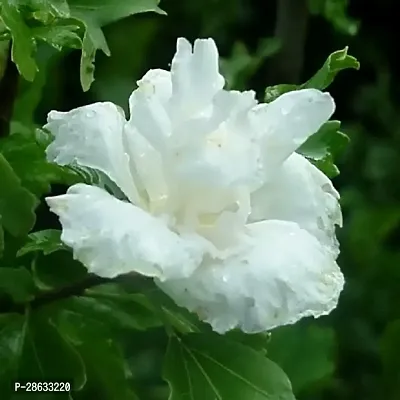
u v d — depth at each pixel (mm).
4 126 451
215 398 359
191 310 320
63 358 389
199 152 323
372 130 818
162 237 314
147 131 326
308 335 543
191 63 330
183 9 720
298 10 596
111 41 632
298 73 609
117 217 313
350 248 692
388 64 823
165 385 574
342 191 728
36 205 403
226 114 322
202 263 321
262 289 319
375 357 683
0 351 386
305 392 581
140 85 337
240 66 599
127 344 575
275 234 332
